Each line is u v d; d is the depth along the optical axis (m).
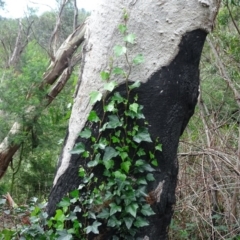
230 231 4.30
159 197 2.74
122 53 2.65
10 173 8.53
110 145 2.69
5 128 8.11
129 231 2.67
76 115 2.85
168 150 2.77
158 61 2.74
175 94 2.76
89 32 2.92
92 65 2.82
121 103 2.70
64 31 13.01
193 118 5.91
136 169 2.68
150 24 2.75
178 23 2.76
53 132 8.11
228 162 4.42
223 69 5.63
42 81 7.95
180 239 4.56
